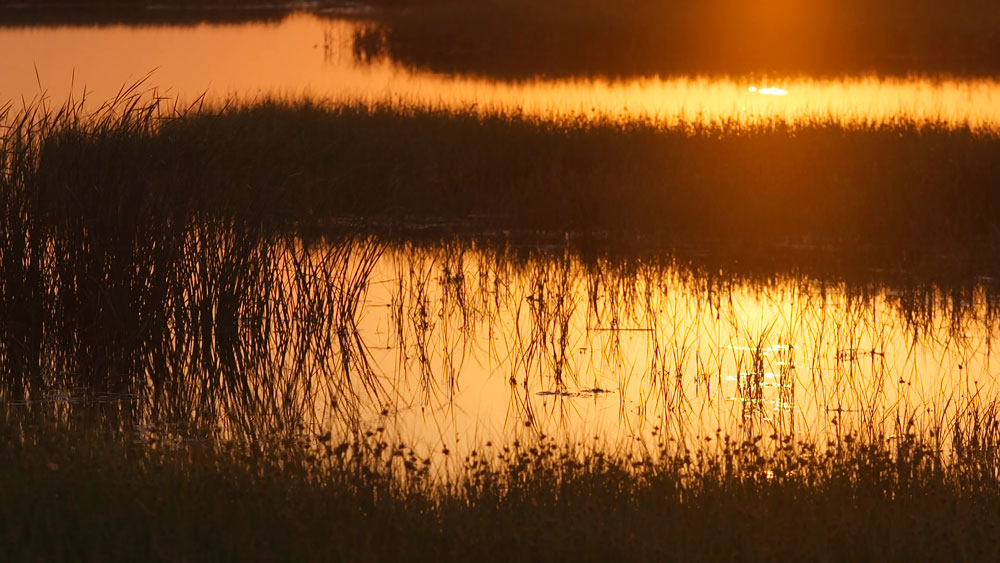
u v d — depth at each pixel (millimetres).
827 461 28625
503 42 157750
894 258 58125
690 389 38906
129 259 40562
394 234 63000
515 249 60531
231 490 24609
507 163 71062
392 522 23516
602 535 22859
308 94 91000
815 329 46125
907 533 23844
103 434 30688
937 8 190375
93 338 40125
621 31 163500
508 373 41281
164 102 89000
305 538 22359
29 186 40312
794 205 63594
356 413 36781
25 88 102938
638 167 70312
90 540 22125
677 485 26688
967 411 34656
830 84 126312
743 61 148500
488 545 22453
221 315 43156
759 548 22656
